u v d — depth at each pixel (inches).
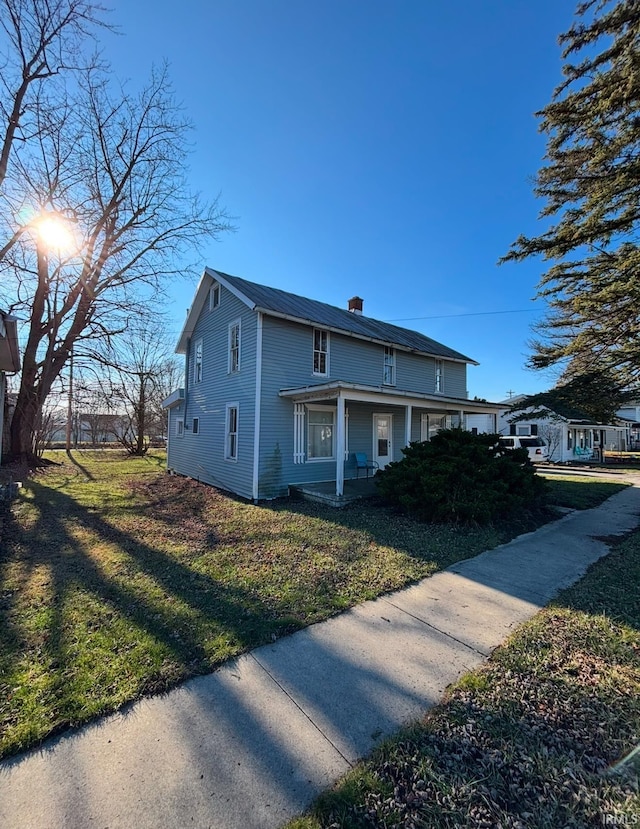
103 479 541.0
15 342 306.5
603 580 183.0
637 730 88.0
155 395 1088.8
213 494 431.2
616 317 300.7
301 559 212.2
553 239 309.1
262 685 106.3
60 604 154.3
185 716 94.0
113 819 68.1
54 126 479.2
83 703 97.3
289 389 407.8
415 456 333.4
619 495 447.2
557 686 104.4
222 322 488.1
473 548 234.5
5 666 113.0
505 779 75.6
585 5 263.3
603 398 324.5
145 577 184.2
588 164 285.1
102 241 598.9
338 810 69.4
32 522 291.1
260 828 66.6
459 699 99.5
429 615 149.2
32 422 663.1
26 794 72.9
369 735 87.8
